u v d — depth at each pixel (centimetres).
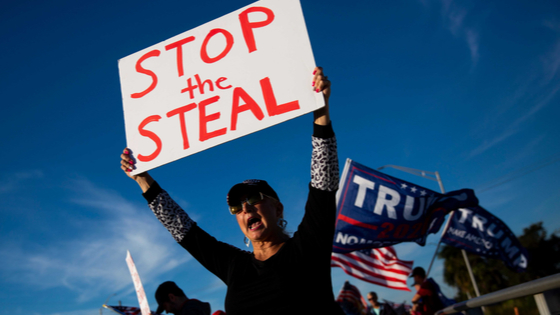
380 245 520
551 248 2836
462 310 307
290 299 183
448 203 518
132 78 260
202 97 237
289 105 212
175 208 242
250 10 244
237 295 196
